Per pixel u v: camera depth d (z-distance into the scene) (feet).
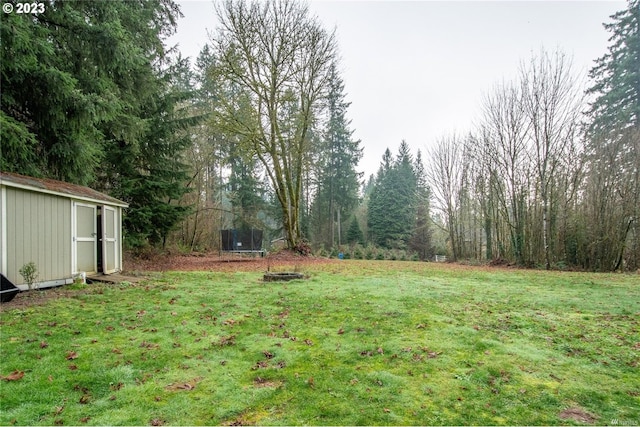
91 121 24.97
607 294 23.18
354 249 79.51
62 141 25.79
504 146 55.57
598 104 61.46
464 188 73.87
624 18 60.03
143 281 25.52
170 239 61.77
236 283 25.46
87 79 27.25
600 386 9.45
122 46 26.37
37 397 8.39
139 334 13.08
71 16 24.29
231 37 50.72
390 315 16.30
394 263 54.03
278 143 57.00
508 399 8.73
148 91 35.50
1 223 18.28
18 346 11.35
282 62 52.60
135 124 34.42
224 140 68.23
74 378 9.39
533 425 7.66
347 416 7.91
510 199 55.57
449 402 8.57
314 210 104.58
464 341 12.80
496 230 61.26
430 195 86.22
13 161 22.74
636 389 9.30
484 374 10.09
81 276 23.31
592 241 48.24
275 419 7.78
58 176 27.58
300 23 51.96
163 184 43.19
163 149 44.75
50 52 22.18
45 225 21.02
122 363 10.43
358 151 105.60
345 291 22.15
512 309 18.07
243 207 88.79
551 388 9.31
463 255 73.87
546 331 14.23
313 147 66.74
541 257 52.31
